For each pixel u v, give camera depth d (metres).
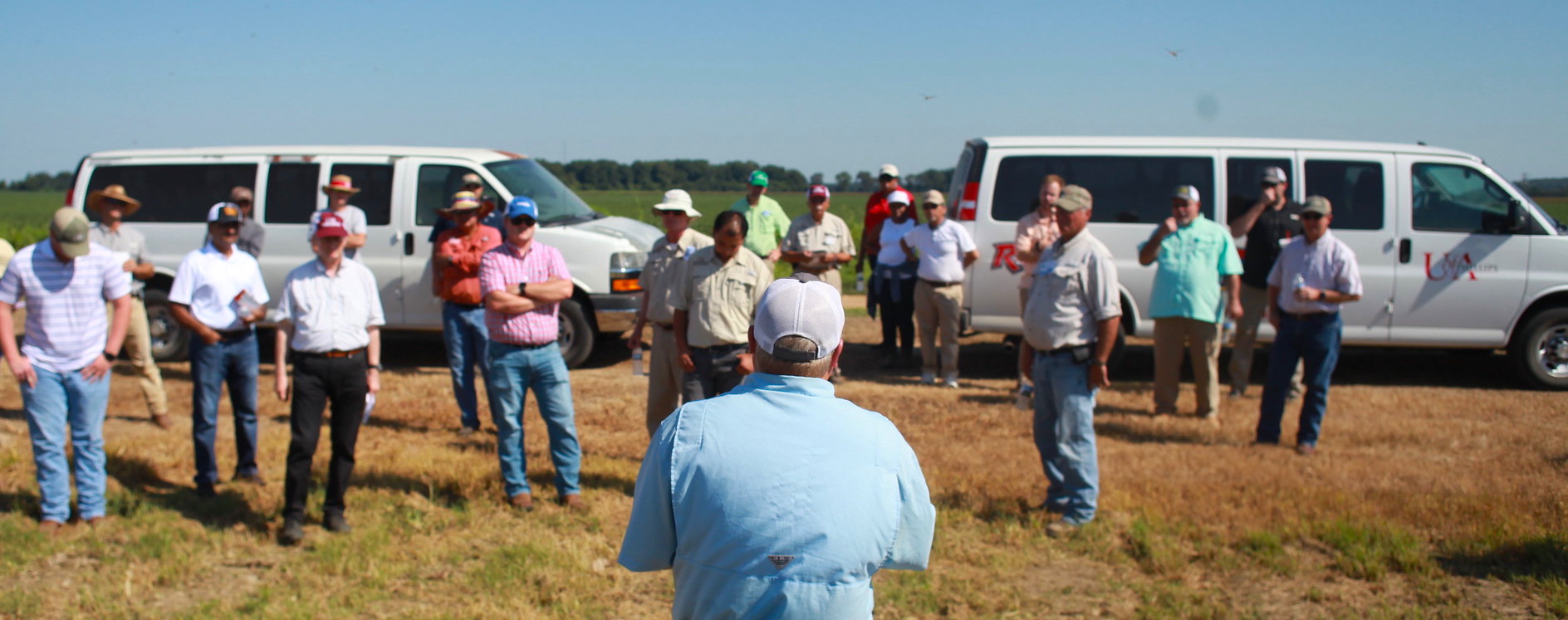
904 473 2.21
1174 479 6.01
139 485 5.89
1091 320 5.20
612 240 9.41
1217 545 5.00
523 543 5.04
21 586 4.48
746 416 2.17
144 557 4.82
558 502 5.68
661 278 5.87
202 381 5.69
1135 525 5.20
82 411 5.11
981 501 5.66
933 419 7.66
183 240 9.66
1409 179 8.71
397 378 9.14
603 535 5.24
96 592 4.42
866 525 2.10
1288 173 8.75
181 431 7.16
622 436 7.25
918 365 10.12
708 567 2.08
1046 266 5.29
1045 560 4.93
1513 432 7.18
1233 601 4.46
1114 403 8.24
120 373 9.33
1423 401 8.25
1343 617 4.29
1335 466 6.32
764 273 5.48
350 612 4.32
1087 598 4.53
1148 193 8.85
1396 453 6.73
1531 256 8.60
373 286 5.33
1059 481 5.47
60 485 5.08
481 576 4.68
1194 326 7.58
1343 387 8.92
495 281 5.38
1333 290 6.41
